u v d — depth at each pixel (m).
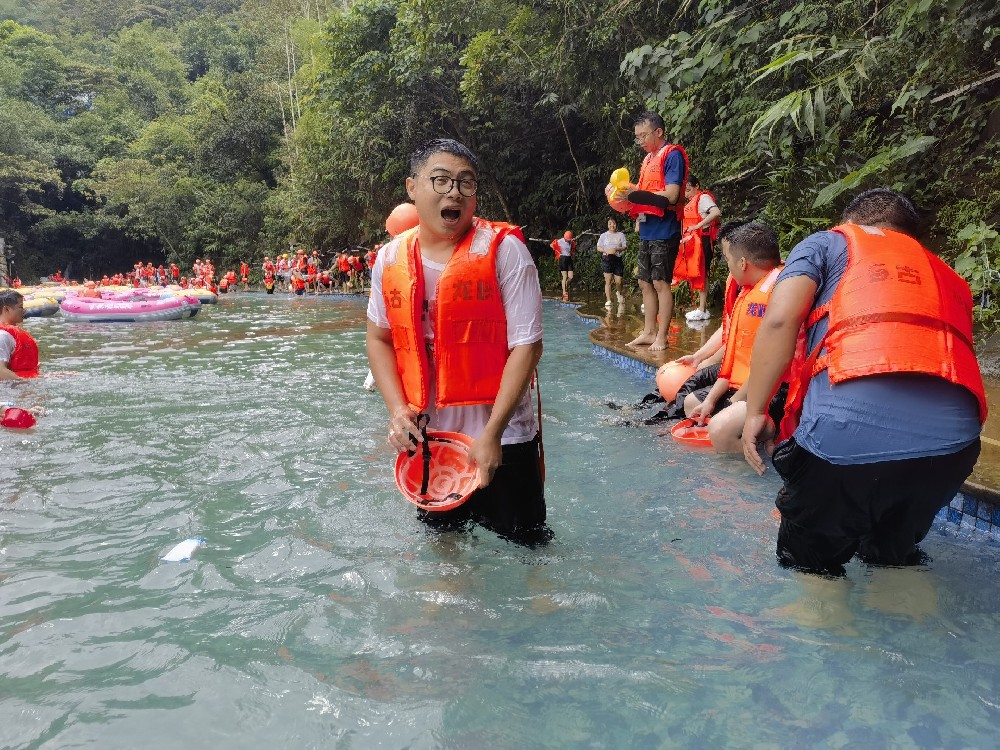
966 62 6.21
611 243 11.81
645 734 1.63
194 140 44.19
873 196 2.43
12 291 6.91
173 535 2.96
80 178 46.09
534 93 18.56
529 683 1.84
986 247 5.29
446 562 2.60
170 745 1.63
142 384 6.60
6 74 51.34
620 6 11.12
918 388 2.04
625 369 6.92
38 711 1.76
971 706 1.71
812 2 7.10
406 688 1.83
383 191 23.41
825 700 1.75
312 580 2.50
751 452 2.34
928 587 2.36
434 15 15.91
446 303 2.44
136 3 77.69
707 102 9.03
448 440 2.57
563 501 3.26
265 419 5.05
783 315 2.21
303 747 1.61
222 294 30.00
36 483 3.67
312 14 37.38
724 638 2.05
